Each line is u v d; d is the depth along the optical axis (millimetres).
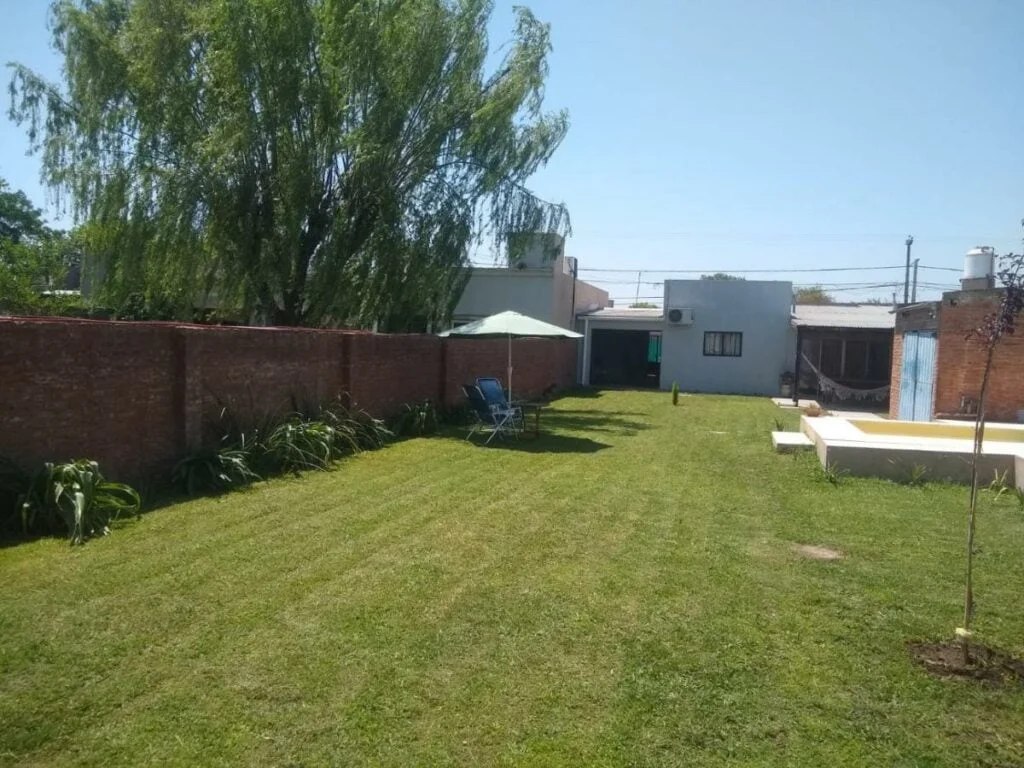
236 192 15172
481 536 6621
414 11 15352
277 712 3551
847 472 9727
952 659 4285
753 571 5777
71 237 18250
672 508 7859
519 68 16859
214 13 14125
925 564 6035
